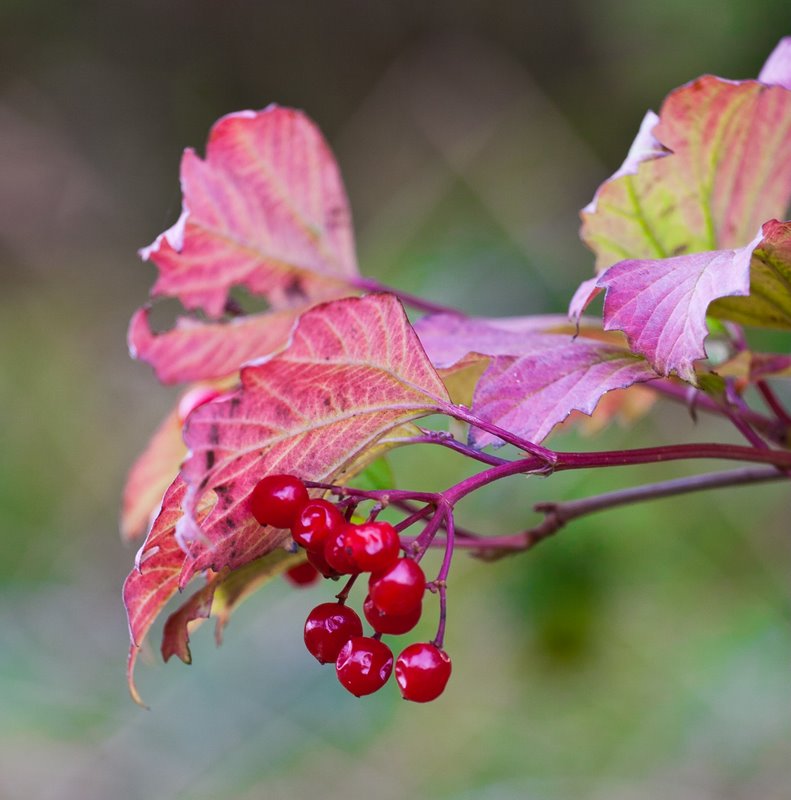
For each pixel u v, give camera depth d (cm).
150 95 354
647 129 56
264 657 164
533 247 169
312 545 53
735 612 140
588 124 255
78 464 245
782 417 60
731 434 152
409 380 54
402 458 140
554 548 135
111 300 302
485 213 195
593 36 278
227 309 62
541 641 138
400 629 53
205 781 152
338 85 351
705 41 233
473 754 142
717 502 147
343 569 53
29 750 159
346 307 53
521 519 136
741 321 57
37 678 177
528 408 54
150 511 65
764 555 143
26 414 255
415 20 331
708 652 138
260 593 172
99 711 169
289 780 148
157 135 350
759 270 55
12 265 309
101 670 183
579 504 60
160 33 355
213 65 357
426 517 54
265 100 355
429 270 167
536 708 142
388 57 341
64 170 333
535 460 54
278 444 53
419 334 58
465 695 146
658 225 59
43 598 207
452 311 63
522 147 231
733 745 130
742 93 57
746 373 58
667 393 61
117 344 280
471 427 54
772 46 224
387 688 155
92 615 203
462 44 307
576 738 138
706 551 144
